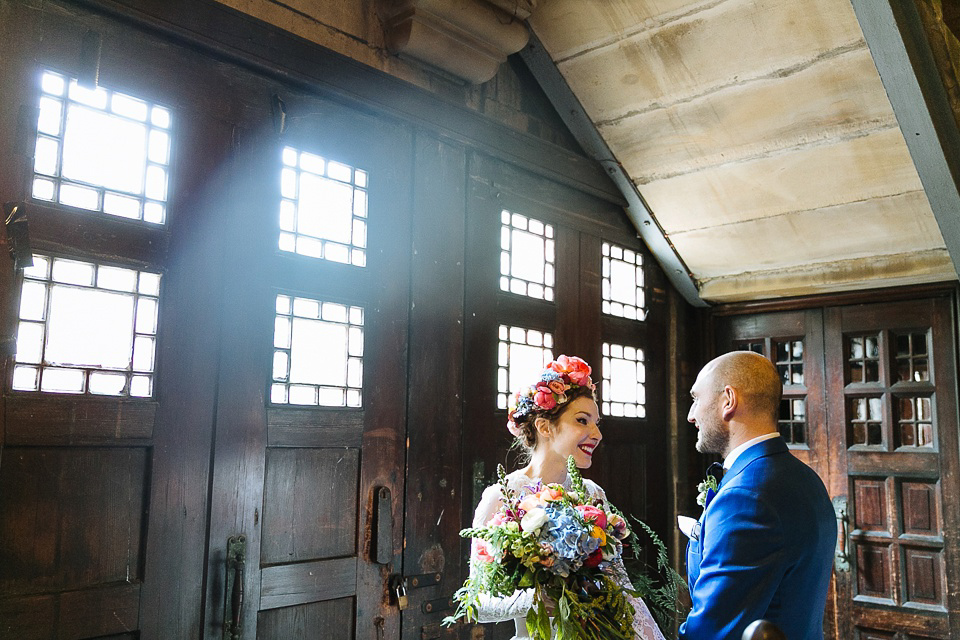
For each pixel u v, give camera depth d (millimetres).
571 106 3551
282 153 2564
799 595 1689
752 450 1839
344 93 2695
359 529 2627
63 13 2068
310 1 2668
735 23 2918
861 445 3879
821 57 2914
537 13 3203
